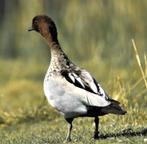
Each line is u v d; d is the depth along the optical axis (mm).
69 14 24703
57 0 26016
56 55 10570
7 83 22234
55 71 10383
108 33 22375
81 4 24547
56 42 10859
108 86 15359
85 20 24078
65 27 24578
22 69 25219
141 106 13781
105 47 21828
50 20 11078
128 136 10750
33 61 26719
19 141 11547
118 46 21500
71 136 11359
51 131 12852
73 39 24141
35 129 13688
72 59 23781
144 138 10438
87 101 9812
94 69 20859
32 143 11164
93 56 22219
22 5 27344
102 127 12242
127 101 13391
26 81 21531
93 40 23297
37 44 27125
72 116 10281
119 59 20359
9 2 29641
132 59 17219
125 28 22156
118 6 22875
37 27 11133
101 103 9672
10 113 15453
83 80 10008
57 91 10180
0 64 26578
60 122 14336
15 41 29203
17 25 28781
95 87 9852
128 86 13992
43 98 16375
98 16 23625
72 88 10023
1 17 33531
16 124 14930
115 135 10953
